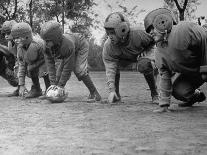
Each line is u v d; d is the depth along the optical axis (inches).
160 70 346.9
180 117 318.3
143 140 231.3
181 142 225.1
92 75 1205.7
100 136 244.2
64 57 421.7
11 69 516.1
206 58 326.0
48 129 268.7
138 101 447.2
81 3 1492.4
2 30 503.2
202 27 332.2
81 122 296.7
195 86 375.2
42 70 465.1
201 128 267.4
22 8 1453.0
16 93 520.7
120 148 213.0
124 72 1363.2
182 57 330.0
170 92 351.6
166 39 329.1
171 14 332.8
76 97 503.2
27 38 452.4
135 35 389.7
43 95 485.7
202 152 203.2
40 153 204.8
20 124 289.1
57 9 1459.2
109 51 402.6
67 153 204.2
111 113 345.4
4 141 232.2
